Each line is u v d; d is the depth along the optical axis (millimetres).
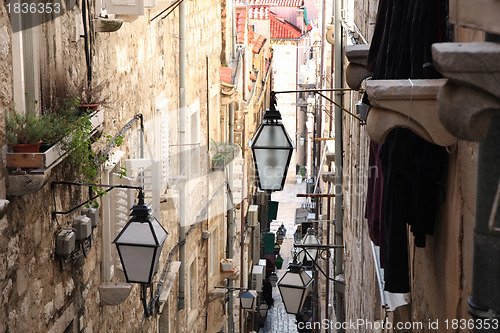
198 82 18688
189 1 17344
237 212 24172
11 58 6684
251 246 31938
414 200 6422
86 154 8289
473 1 3709
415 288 7938
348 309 19875
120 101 11195
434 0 5660
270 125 10430
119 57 11172
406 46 6254
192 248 17391
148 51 13336
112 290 10445
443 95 3602
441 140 5250
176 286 15906
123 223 10664
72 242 8367
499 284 3811
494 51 3375
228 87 23188
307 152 52500
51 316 8078
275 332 34812
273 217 40500
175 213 15234
